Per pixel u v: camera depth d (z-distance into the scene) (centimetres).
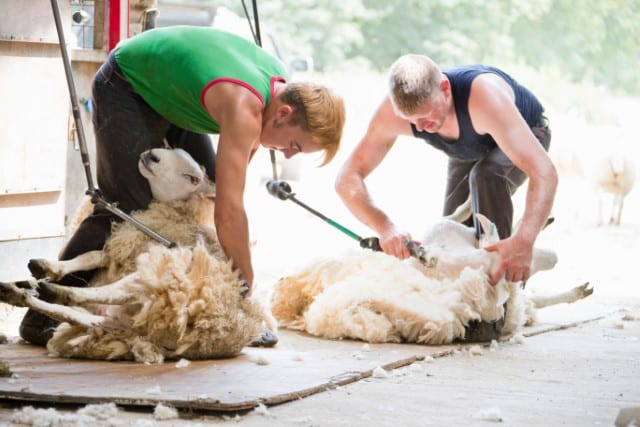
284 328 732
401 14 3238
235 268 609
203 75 604
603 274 1110
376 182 1973
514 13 3294
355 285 692
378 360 607
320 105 608
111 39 903
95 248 634
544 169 670
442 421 478
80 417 462
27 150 823
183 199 643
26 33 812
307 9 3164
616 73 3488
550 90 3123
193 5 1798
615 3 3472
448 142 725
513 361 630
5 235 812
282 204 1622
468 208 767
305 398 516
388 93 695
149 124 645
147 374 547
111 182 648
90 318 583
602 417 492
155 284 575
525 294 778
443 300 677
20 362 573
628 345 694
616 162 1549
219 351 596
